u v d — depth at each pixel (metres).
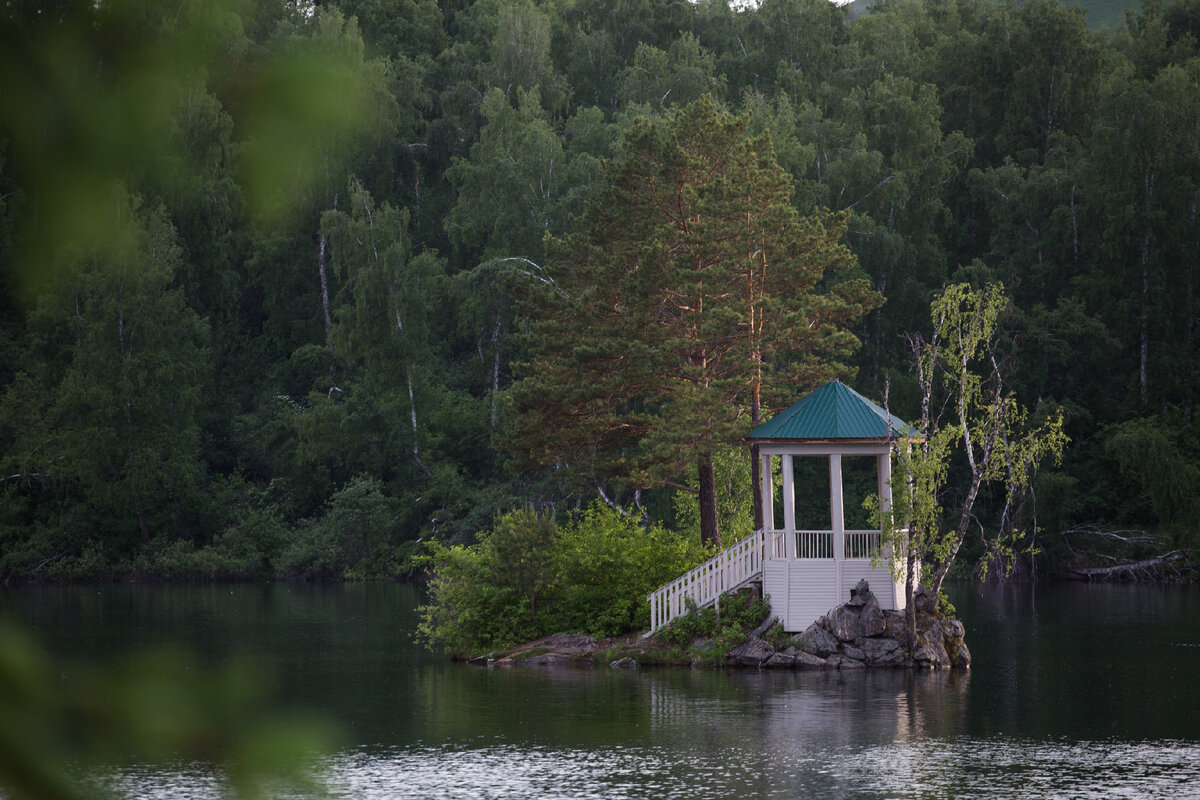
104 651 50.53
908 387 99.38
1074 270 109.88
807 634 46.28
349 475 113.44
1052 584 91.31
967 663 46.16
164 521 105.88
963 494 100.56
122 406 101.56
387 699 38.50
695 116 60.75
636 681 42.47
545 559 50.75
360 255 111.56
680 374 57.72
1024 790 25.19
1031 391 103.69
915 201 113.44
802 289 58.03
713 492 58.31
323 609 74.56
